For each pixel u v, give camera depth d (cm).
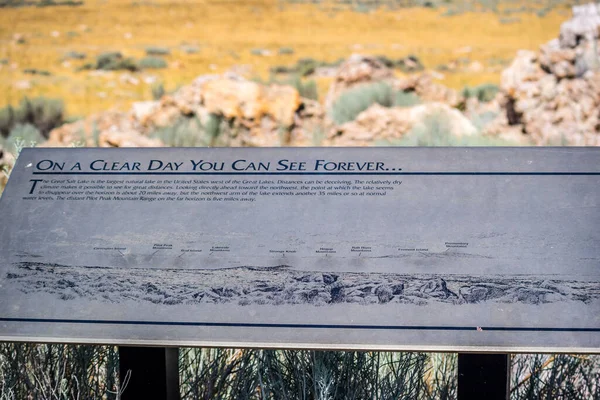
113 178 299
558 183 282
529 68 1158
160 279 268
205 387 321
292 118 1103
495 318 253
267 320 257
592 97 1109
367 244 270
